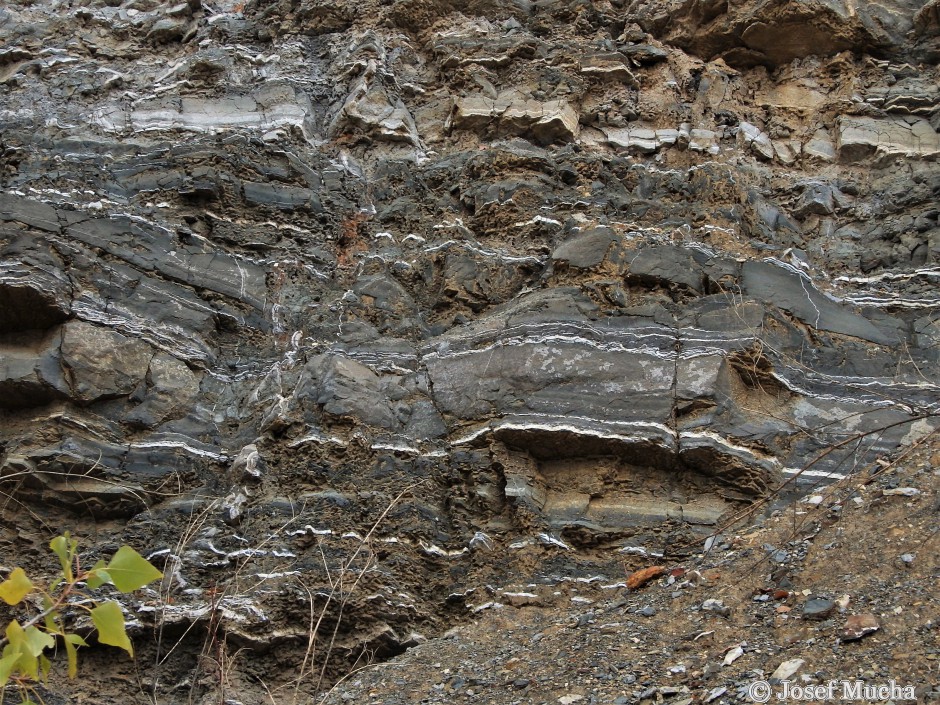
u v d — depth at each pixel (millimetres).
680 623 5590
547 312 7477
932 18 10094
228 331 7895
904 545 5598
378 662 6199
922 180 9141
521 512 6668
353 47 10000
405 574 6488
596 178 8992
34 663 3043
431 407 7219
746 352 7262
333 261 8539
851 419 7160
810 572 5664
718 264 7867
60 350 7082
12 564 6516
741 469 6770
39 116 9352
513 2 10406
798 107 9883
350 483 6820
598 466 6918
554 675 5375
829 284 8320
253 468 6898
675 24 10344
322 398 7125
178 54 10281
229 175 8648
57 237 7641
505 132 9430
